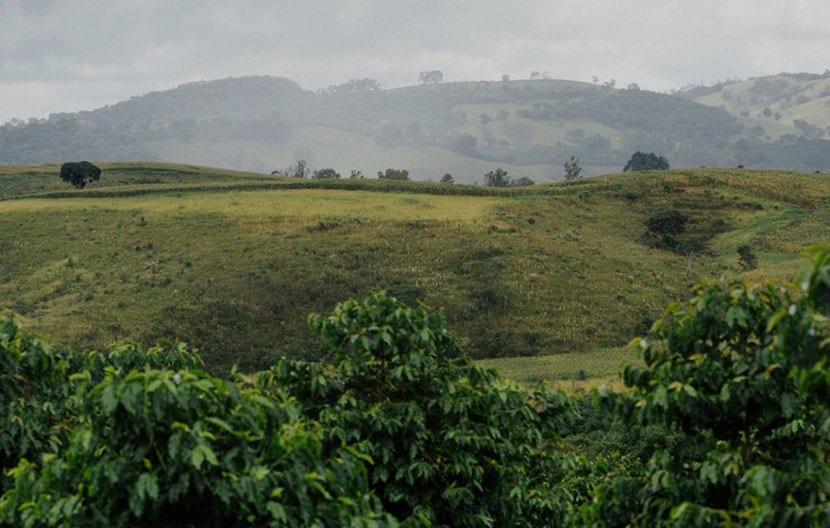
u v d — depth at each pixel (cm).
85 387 768
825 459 824
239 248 9319
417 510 1054
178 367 1273
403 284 8612
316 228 10119
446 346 1220
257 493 708
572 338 7738
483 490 1184
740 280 853
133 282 8344
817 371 600
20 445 1067
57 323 7312
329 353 6694
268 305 7931
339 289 8350
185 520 744
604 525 895
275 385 1170
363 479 853
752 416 844
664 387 839
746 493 738
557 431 1311
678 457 885
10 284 8431
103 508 725
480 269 9069
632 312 8400
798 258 9781
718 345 862
